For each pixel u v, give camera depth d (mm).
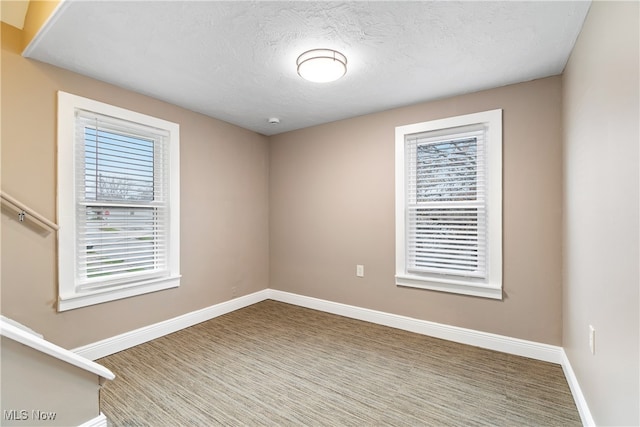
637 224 1027
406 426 1602
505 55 2031
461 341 2666
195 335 2816
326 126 3514
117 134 2514
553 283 2309
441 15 1629
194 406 1762
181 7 1557
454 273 2699
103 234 2432
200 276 3158
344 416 1686
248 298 3730
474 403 1800
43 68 2086
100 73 2266
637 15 995
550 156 2316
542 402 1809
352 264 3326
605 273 1332
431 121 2826
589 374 1571
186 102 2859
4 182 1931
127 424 1598
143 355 2406
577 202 1809
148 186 2732
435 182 2848
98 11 1579
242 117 3291
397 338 2770
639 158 1000
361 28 1747
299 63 2084
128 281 2559
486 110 2562
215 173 3320
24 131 2004
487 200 2561
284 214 3893
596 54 1428
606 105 1299
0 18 1907
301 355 2426
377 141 3148
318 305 3580
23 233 2002
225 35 1808
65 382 1273
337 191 3436
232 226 3527
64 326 2184
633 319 1067
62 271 2162
